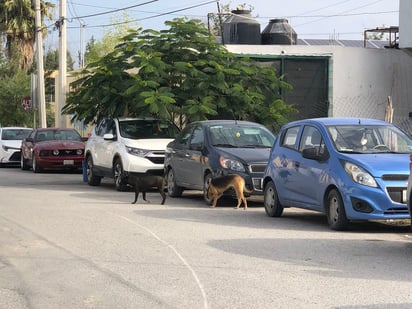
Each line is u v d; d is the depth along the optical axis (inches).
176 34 778.8
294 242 375.9
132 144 675.4
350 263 318.3
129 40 775.7
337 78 973.8
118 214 500.4
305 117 954.7
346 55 975.6
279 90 895.1
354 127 447.8
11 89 1624.0
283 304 247.4
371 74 988.6
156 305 249.9
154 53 739.4
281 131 495.8
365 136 441.4
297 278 288.5
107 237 397.1
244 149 564.7
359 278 287.7
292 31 1091.9
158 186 573.6
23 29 1763.0
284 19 1095.0
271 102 804.6
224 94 752.3
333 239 386.0
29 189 713.0
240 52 953.5
